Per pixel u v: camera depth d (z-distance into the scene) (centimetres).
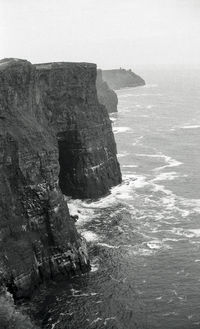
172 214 10631
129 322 6725
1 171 7769
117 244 9106
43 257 7875
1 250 7194
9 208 7688
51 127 10650
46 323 6700
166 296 7331
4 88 8306
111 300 7250
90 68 11994
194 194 12019
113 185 12569
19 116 8575
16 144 8000
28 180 8031
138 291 7488
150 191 12231
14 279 7112
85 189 11619
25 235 7750
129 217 10475
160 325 6650
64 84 11331
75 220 10181
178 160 15388
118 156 15875
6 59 9456
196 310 6969
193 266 8225
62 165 11794
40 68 10819
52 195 8212
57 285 7725
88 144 11625
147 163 15012
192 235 9512
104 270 8150
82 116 11625
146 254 8700
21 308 7006
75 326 6638
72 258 8094
